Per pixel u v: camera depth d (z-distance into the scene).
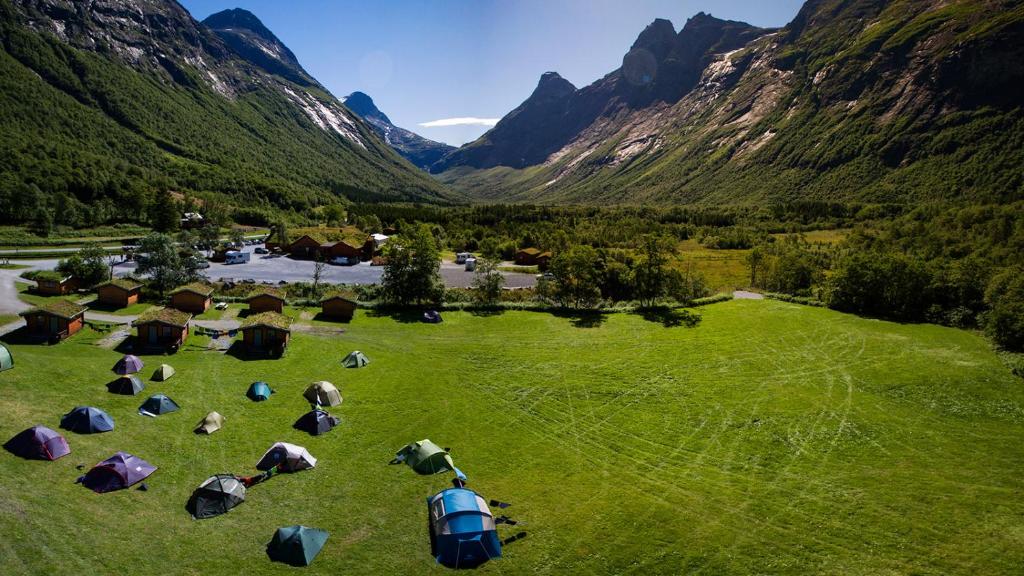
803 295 89.19
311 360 54.09
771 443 40.03
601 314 77.75
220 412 40.44
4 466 29.47
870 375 53.12
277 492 30.97
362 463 35.09
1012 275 65.44
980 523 30.17
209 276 95.81
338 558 25.84
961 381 50.53
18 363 44.25
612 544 28.03
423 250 77.06
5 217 129.12
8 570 22.41
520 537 28.31
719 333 68.19
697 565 26.61
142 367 47.06
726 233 177.50
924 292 72.56
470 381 51.44
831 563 26.92
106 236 131.25
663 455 38.12
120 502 28.20
